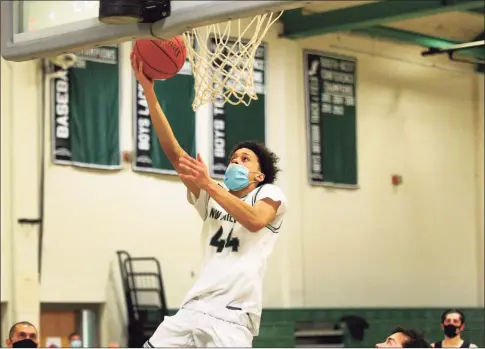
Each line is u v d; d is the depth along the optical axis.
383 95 14.07
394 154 14.12
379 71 14.06
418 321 12.95
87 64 10.95
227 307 4.00
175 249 11.60
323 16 12.61
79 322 10.94
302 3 3.44
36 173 10.48
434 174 14.59
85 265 10.79
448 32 14.55
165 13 3.72
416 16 12.23
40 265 10.42
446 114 14.87
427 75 14.67
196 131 11.80
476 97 15.27
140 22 3.79
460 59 14.95
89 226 10.86
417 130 14.44
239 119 12.28
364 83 13.84
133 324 10.91
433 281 14.39
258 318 4.07
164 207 11.55
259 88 12.56
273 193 4.04
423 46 14.64
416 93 14.48
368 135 13.81
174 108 11.60
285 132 12.78
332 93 13.43
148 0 3.76
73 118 10.79
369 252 13.67
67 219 10.68
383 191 13.94
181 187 11.74
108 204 11.05
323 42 13.41
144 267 11.30
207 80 5.07
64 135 10.70
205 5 3.63
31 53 4.14
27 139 10.44
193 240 11.79
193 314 4.03
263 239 4.09
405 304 14.01
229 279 4.02
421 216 14.37
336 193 13.38
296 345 12.38
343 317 12.48
